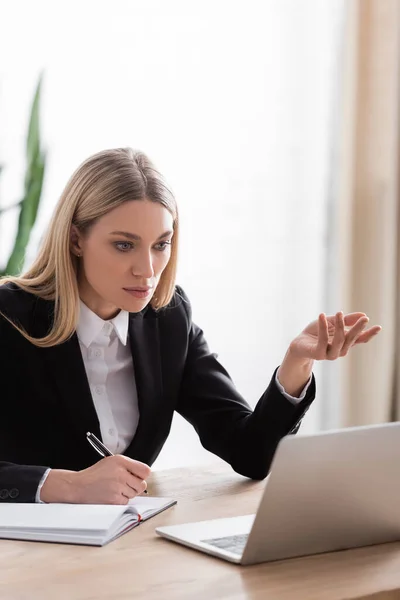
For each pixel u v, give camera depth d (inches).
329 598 50.1
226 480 80.5
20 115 146.9
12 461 84.0
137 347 87.4
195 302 163.0
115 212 77.5
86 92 151.4
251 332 167.8
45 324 84.7
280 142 168.1
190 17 159.0
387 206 170.7
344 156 167.5
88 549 59.2
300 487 54.0
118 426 87.2
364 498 57.5
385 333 171.8
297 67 168.2
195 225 161.8
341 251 168.6
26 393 83.7
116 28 153.3
